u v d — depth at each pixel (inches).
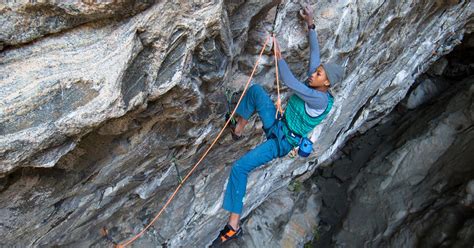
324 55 167.8
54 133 92.0
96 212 158.1
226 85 143.3
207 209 234.4
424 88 413.7
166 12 94.2
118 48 93.2
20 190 111.4
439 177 331.9
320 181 399.5
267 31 135.7
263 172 261.1
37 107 88.7
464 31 319.0
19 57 88.4
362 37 183.0
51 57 90.5
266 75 159.2
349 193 376.2
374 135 415.2
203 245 285.4
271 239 349.4
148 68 100.7
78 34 92.5
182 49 103.7
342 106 266.1
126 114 108.4
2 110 84.9
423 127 370.0
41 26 86.7
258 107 140.9
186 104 125.3
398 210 331.3
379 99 342.0
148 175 160.1
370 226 341.1
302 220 366.6
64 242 162.4
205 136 159.5
